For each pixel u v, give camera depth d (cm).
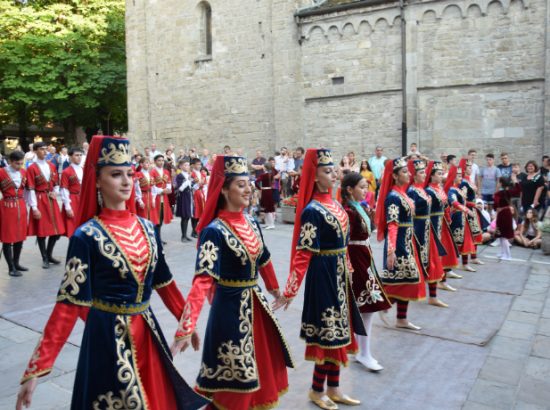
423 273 593
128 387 254
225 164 335
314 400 409
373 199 1259
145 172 1058
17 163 820
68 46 2661
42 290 740
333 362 403
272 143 1830
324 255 400
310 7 1656
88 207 271
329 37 1619
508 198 989
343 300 403
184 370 473
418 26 1442
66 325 248
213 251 319
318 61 1648
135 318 269
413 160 646
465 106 1401
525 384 455
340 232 402
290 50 1705
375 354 521
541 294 746
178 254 1009
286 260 941
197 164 1171
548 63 1271
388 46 1511
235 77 1923
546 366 495
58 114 2638
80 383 262
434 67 1432
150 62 2214
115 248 263
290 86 1716
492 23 1348
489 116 1372
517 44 1322
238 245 329
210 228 326
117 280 262
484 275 861
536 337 574
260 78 1850
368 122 1567
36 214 852
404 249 579
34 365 240
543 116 1298
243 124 1912
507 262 962
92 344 259
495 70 1354
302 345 544
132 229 275
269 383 336
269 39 1814
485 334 576
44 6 2802
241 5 1877
